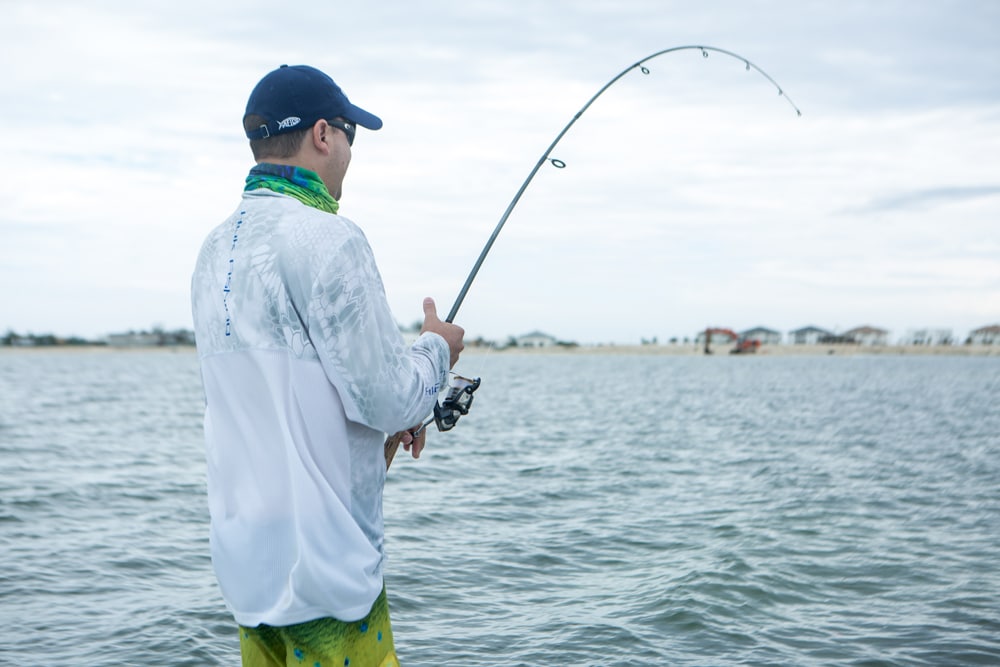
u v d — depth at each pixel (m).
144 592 5.72
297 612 1.71
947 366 115.50
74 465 12.57
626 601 5.53
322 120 1.86
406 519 8.29
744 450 14.88
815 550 6.82
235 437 1.75
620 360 167.50
